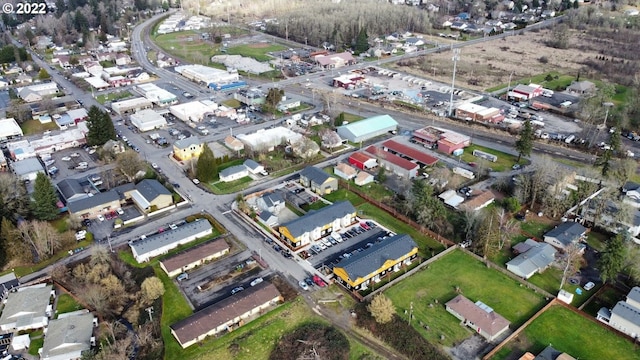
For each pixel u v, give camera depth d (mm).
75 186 106562
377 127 138000
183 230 91625
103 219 98438
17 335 70938
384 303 70750
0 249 85812
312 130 141250
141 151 128625
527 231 94500
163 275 82625
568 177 103438
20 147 126750
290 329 71438
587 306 75500
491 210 92562
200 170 111250
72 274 82938
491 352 66750
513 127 141625
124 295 77438
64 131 141500
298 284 80500
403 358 67062
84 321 71812
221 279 81562
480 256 87375
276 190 109438
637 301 72438
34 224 86625
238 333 70812
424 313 74250
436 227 93438
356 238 92688
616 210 95062
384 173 114188
